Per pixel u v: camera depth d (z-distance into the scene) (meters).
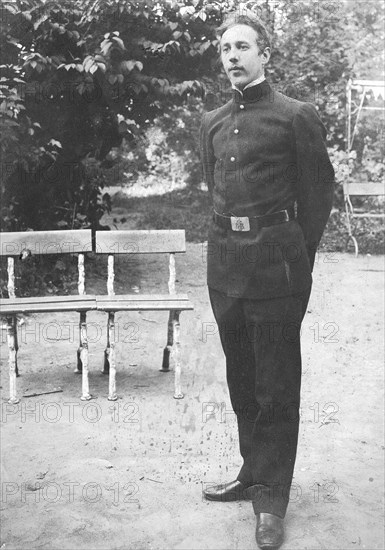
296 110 2.54
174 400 4.12
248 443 2.90
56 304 4.18
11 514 2.86
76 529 2.74
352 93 9.74
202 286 6.59
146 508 2.90
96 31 5.76
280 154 2.57
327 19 8.73
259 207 2.58
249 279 2.60
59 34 5.82
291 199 2.62
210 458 3.36
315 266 7.75
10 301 4.23
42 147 5.88
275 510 2.66
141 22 5.82
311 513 2.87
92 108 6.18
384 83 9.07
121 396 4.18
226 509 2.90
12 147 5.79
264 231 2.58
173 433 3.64
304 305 2.72
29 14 5.55
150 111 6.49
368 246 8.62
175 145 11.54
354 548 2.60
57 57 5.77
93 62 5.43
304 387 4.34
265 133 2.55
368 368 4.67
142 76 5.88
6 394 4.21
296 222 2.66
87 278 6.47
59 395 4.20
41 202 6.44
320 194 2.61
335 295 6.51
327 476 3.21
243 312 2.71
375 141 9.96
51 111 6.08
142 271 7.00
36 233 4.60
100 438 3.58
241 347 2.79
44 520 2.81
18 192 6.29
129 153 11.02
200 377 4.50
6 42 5.71
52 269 6.29
